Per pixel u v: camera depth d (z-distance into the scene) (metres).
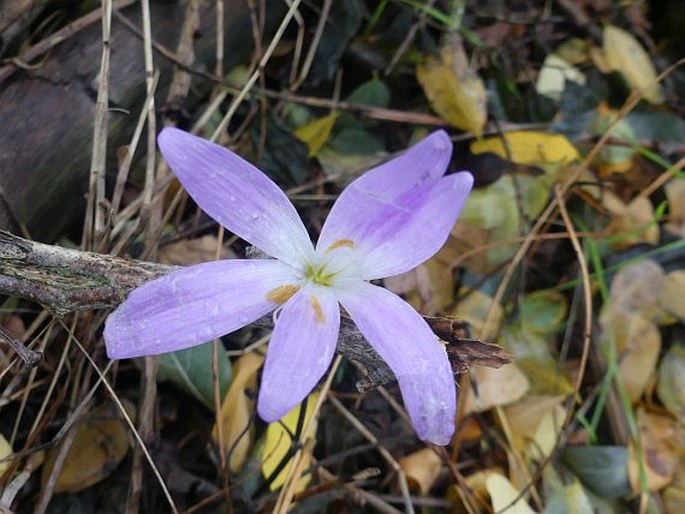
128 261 0.14
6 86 0.19
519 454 0.24
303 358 0.12
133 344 0.12
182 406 0.22
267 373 0.12
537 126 0.29
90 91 0.20
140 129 0.19
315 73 0.28
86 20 0.20
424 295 0.24
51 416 0.18
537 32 0.32
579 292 0.26
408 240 0.14
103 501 0.20
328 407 0.22
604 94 0.31
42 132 0.19
